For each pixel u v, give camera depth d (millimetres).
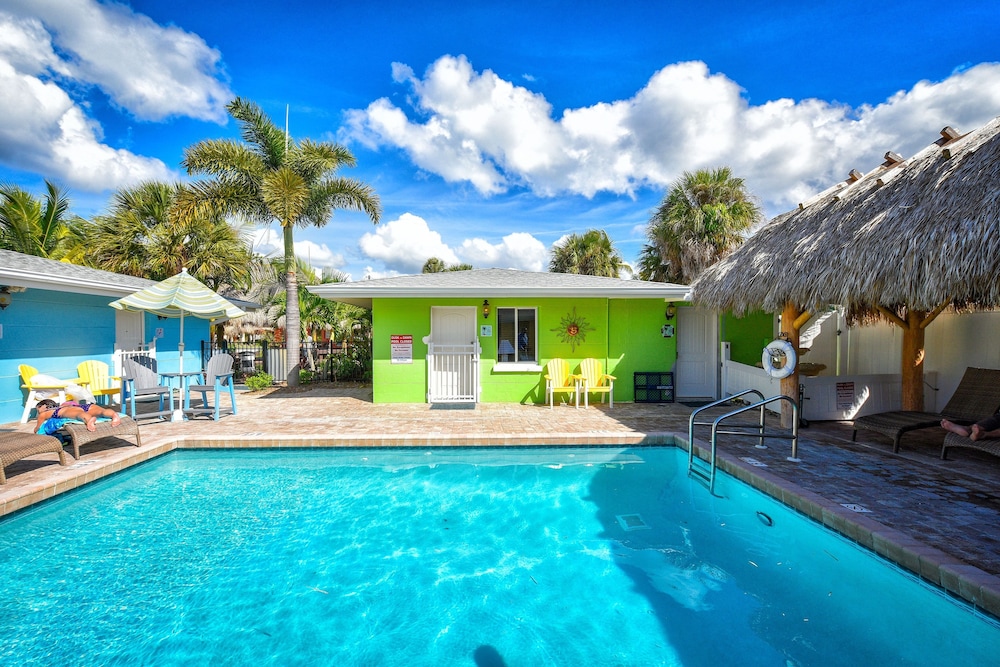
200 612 3682
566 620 3596
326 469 6926
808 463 5809
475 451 7480
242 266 17750
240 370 17266
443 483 6398
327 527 5129
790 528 4770
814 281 5895
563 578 4156
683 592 3934
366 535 4961
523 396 11203
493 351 11203
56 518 5258
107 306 11133
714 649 3229
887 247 4996
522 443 7484
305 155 14961
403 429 8055
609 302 11328
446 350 11250
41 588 3965
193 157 13812
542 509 5590
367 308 15961
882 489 4855
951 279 4289
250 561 4434
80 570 4242
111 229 17078
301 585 4055
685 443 7152
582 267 30406
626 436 7523
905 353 7840
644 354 11414
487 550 4656
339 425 8406
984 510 4293
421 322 11156
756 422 8406
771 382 9234
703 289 8336
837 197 6699
